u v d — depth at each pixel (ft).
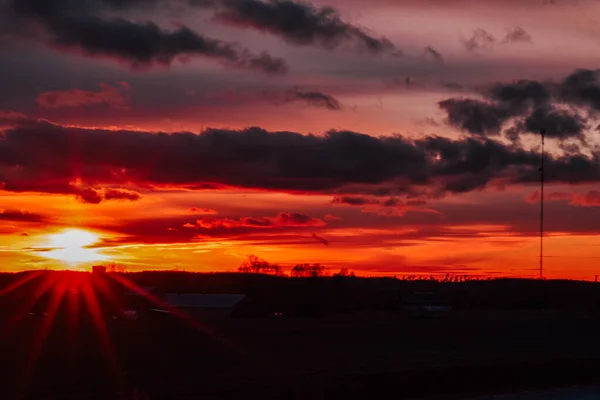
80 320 292.81
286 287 399.03
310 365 149.89
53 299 370.94
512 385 127.03
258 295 386.32
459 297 422.82
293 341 209.97
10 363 153.28
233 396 108.58
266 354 174.40
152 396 107.96
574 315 338.54
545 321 298.97
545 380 132.26
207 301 351.25
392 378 123.03
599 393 114.83
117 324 274.77
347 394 114.62
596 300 395.34
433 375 127.65
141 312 332.39
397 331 248.93
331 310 377.30
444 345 198.70
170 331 244.01
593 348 192.13
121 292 381.19
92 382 126.00
